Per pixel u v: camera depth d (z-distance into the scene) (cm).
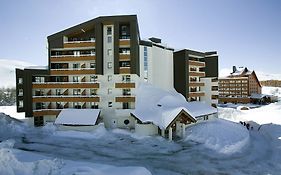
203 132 3494
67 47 4309
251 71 10388
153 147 2972
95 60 4188
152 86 4706
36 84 4238
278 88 15250
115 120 4131
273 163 2370
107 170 1820
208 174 2058
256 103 9656
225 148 2869
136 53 4106
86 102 4266
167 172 2094
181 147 2977
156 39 5503
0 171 1540
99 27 4162
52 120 4278
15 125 3934
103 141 3284
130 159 2470
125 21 4100
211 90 5550
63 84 4272
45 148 2867
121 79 4216
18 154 2127
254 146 3075
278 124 4712
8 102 10400
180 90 5119
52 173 1658
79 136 3506
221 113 5997
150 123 3556
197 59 5688
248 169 2189
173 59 5328
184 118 3447
